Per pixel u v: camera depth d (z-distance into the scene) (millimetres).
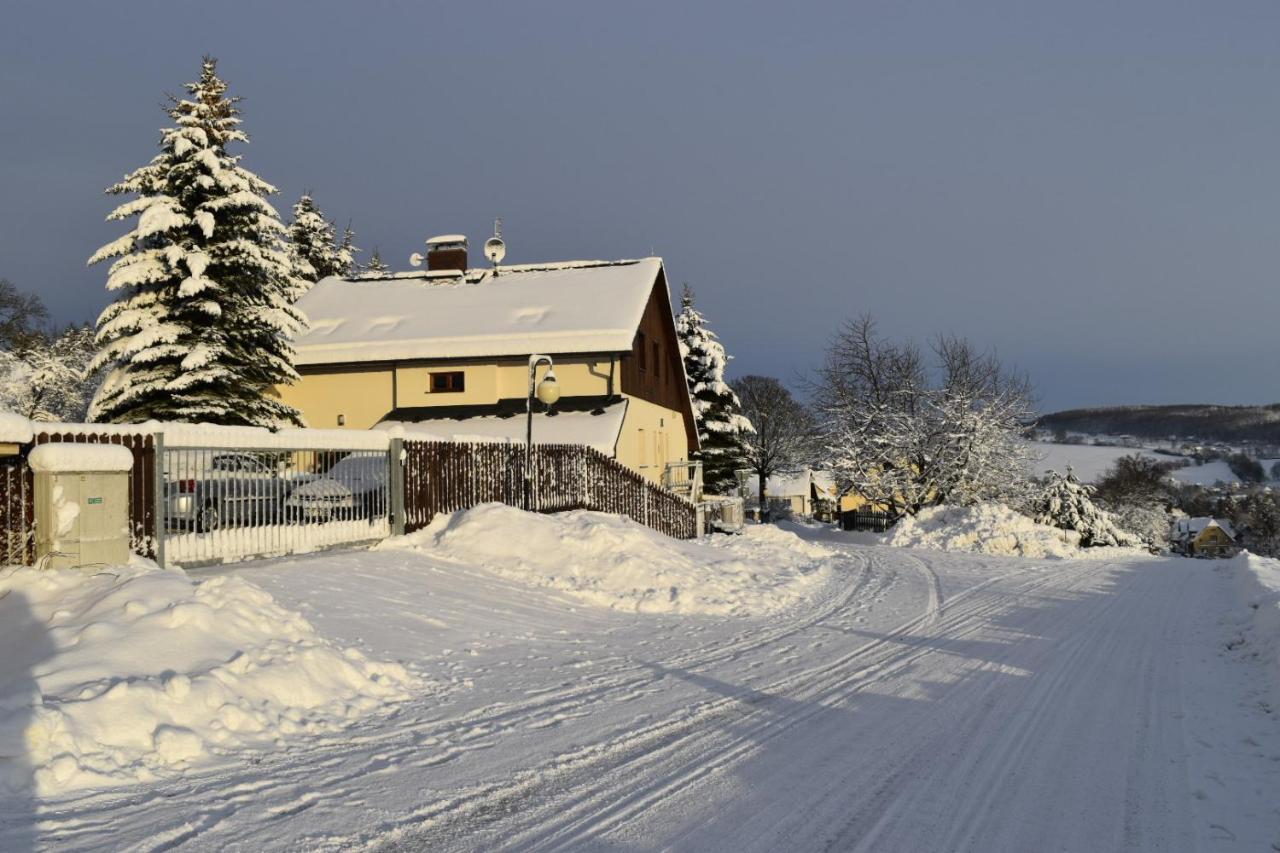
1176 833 5285
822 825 5344
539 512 19438
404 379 29781
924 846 5059
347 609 10695
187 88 23906
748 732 7277
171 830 5105
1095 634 11859
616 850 4957
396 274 36344
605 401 28281
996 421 39344
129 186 23062
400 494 15242
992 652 10633
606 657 10141
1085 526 45031
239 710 6941
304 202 55562
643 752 6734
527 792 5867
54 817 5207
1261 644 10305
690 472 36500
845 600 14906
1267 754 6723
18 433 9344
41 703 6078
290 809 5492
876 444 42125
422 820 5367
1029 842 5133
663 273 34031
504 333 28953
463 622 11219
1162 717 7758
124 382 22844
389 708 7828
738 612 13359
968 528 29016
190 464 11484
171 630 7680
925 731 7332
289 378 25516
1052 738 7152
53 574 8812
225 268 23516
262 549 12625
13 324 42719
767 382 71625
